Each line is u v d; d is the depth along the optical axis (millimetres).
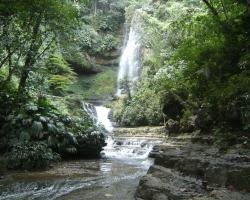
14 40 9266
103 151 13109
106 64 26828
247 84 6410
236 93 6906
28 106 9570
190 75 8836
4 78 11625
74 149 10422
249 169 4246
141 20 22656
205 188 4629
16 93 10133
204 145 7625
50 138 9742
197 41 8562
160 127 14508
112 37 27156
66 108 15766
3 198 5508
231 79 6809
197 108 10547
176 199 4391
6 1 8633
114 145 14125
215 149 6562
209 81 7977
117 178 7391
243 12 7914
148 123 16953
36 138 9445
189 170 5402
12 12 9102
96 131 11484
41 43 10102
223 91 7039
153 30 19547
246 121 6547
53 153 9867
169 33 16125
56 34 10062
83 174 7926
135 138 14070
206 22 8328
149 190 5004
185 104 11672
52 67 16344
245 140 6430
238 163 4789
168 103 12461
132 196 5520
